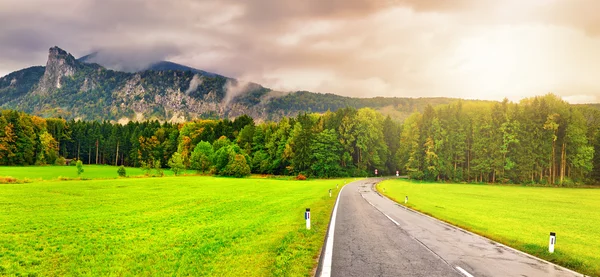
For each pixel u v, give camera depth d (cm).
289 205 2667
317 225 1644
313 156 9469
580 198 4428
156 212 2384
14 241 1431
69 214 2278
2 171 7494
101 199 3262
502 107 8506
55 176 6656
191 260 1038
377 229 1562
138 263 1052
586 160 7656
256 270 884
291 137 10175
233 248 1181
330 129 10194
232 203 2933
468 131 8875
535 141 7994
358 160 10306
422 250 1136
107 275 943
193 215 2209
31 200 3033
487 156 8412
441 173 8806
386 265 930
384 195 3881
